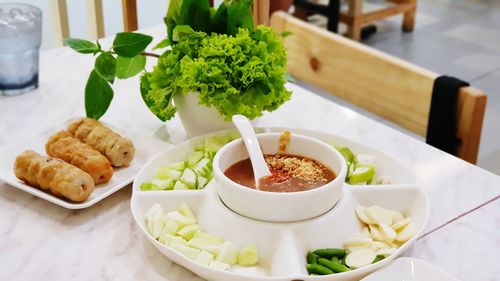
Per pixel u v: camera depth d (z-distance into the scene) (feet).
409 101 4.53
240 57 3.35
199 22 3.64
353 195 3.13
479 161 8.54
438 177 3.60
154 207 3.03
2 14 4.49
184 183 3.23
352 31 12.25
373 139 4.01
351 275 2.63
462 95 4.15
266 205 2.82
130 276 2.81
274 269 2.78
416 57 11.83
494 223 3.21
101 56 3.54
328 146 3.18
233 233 2.89
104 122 4.03
